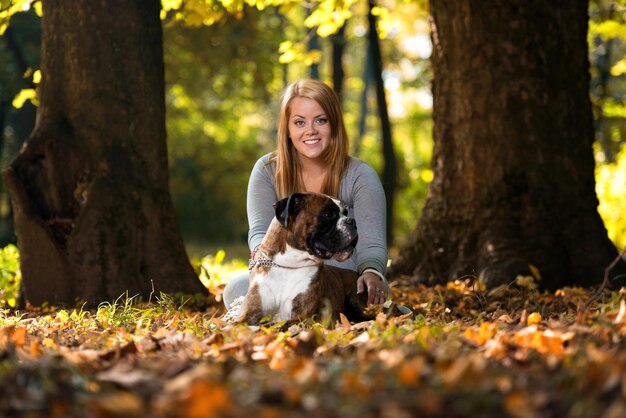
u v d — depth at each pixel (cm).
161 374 414
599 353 405
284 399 344
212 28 2005
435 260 1048
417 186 2981
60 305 879
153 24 966
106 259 891
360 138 3988
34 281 895
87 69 928
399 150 3002
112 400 333
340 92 2097
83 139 920
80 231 891
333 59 2100
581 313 552
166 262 929
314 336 489
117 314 730
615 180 2045
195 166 3183
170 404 330
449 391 346
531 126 1009
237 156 3238
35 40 2153
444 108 1061
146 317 696
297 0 1409
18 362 430
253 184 729
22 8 1120
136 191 923
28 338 563
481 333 499
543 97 1010
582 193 1020
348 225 615
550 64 1016
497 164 1013
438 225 1056
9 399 355
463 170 1038
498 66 1014
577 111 1032
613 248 1020
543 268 977
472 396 334
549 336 465
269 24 2578
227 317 675
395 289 966
